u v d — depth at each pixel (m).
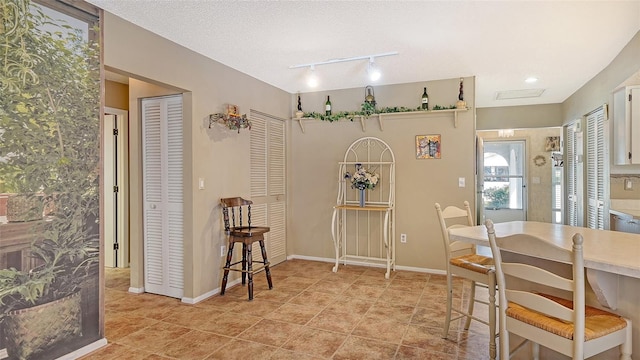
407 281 3.93
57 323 2.17
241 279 3.92
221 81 3.61
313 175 4.89
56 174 2.17
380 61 3.57
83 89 2.32
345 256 4.63
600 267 1.46
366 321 2.86
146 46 2.79
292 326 2.77
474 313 3.01
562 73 3.97
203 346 2.45
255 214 4.24
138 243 3.56
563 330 1.46
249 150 4.07
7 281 1.93
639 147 3.21
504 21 2.64
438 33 2.86
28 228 2.03
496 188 7.27
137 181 3.55
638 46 2.85
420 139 4.34
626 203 3.67
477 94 4.98
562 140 5.63
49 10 2.13
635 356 1.55
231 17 2.59
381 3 2.38
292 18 2.61
